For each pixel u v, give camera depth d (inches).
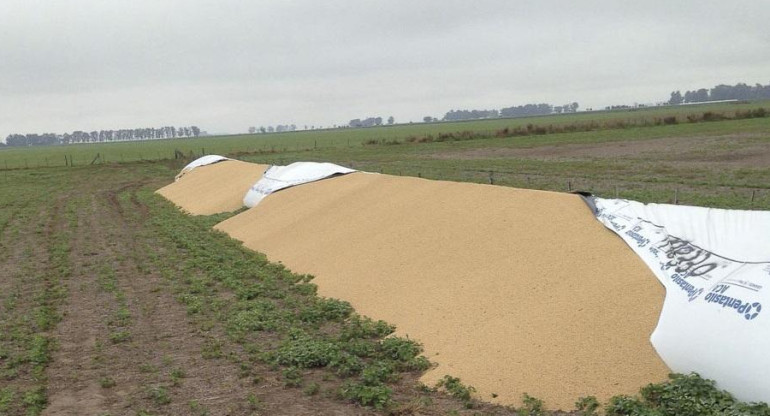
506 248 473.7
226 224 941.8
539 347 349.4
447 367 365.7
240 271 639.8
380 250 583.2
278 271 636.7
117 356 427.2
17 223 1112.8
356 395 340.5
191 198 1296.8
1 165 2866.6
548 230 470.6
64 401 355.6
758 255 321.4
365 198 763.4
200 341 451.2
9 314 538.6
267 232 808.3
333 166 1016.2
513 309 396.2
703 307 309.4
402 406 324.8
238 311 509.7
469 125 5969.5
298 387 361.7
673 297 336.2
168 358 413.7
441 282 472.1
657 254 381.7
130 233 946.7
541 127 2994.6
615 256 403.9
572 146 2030.0
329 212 772.0
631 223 428.5
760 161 1273.4
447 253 513.0
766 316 278.1
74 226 1049.5
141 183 1847.9
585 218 467.5
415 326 430.3
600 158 1544.0
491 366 350.6
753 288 295.3
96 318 518.3
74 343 458.9
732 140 1815.9
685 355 302.8
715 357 287.9
